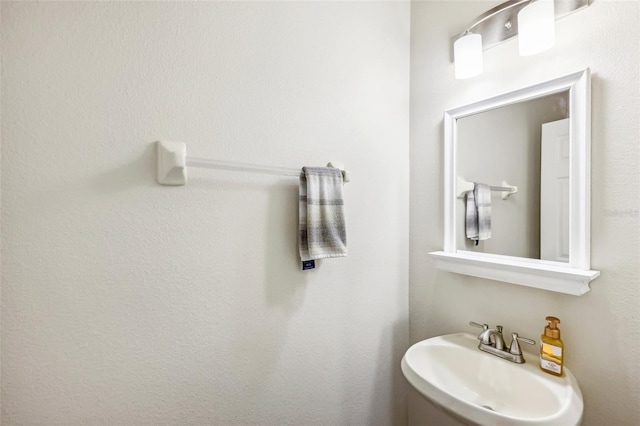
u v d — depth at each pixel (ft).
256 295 3.30
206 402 3.03
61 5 2.40
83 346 2.51
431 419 4.27
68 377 2.46
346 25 3.99
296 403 3.58
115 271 2.62
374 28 4.27
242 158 3.21
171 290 2.85
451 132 4.11
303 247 3.41
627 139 2.68
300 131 3.61
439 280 4.27
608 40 2.79
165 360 2.83
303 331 3.63
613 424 2.75
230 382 3.15
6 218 2.27
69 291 2.46
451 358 3.61
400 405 4.53
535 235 3.28
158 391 2.80
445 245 4.15
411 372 3.11
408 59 4.67
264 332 3.36
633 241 2.66
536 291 3.29
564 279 2.88
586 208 2.86
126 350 2.66
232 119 3.15
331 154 3.86
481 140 3.80
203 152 2.99
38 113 2.35
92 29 2.51
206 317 3.02
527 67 3.36
